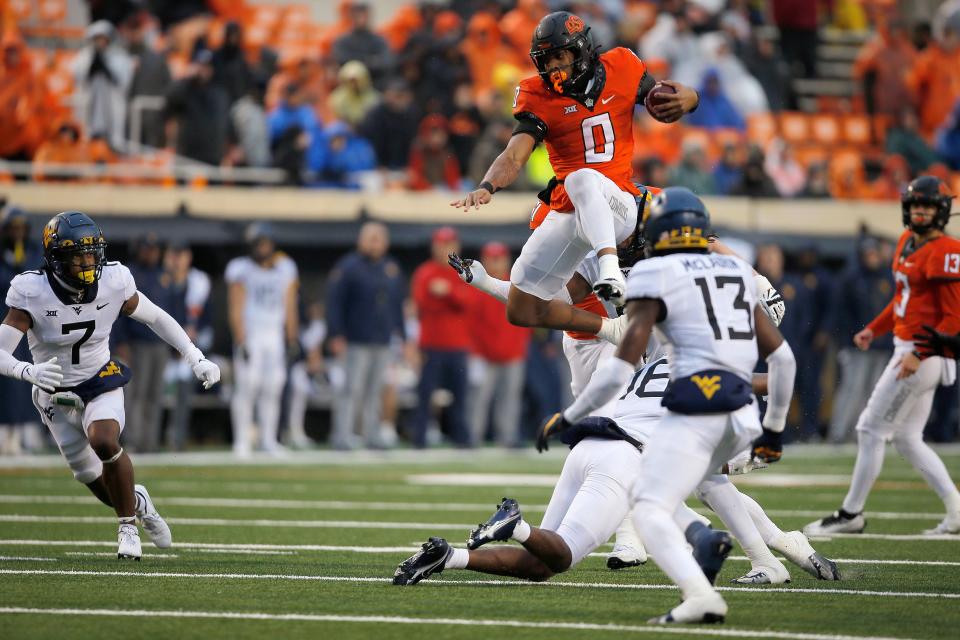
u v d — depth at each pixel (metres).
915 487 40.81
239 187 59.12
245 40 72.75
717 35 72.56
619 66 23.39
